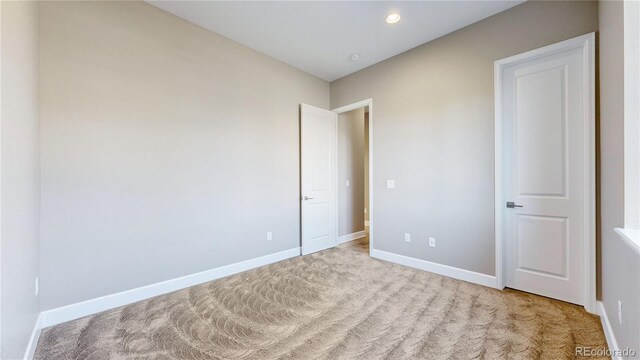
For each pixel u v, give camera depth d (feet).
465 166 9.04
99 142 7.13
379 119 11.73
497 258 8.30
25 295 4.93
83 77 6.89
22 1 4.97
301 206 12.43
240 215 10.25
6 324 3.94
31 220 5.44
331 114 13.73
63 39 6.62
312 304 7.42
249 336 5.97
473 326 6.23
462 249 9.14
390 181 11.27
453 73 9.36
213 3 7.98
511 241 8.28
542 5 7.49
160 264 8.18
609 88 5.72
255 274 9.83
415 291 8.21
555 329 6.06
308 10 8.30
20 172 4.69
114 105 7.38
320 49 10.74
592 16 6.75
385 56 11.26
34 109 5.76
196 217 9.01
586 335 5.82
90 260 6.97
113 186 7.34
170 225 8.41
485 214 8.59
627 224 4.70
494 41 8.39
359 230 16.15
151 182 8.03
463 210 9.10
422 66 10.25
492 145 8.43
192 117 8.95
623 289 4.56
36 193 5.90
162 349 5.53
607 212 5.91
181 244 8.64
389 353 5.33
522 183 8.06
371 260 11.47
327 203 13.52
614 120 5.39
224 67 9.82
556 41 7.26
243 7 8.16
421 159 10.25
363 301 7.58
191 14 8.51
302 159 12.34
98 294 7.08
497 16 8.34
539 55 7.60
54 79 6.48
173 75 8.52
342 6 8.09
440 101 9.70
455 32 9.32
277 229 11.55
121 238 7.47
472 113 8.88
